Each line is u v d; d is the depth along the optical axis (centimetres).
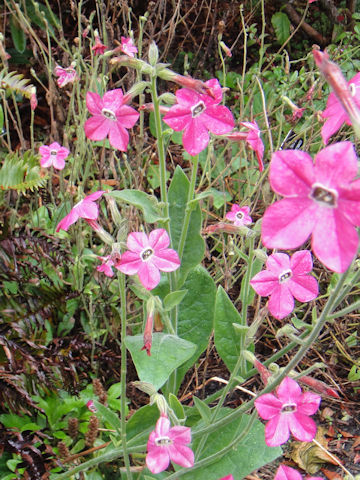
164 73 34
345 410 56
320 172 20
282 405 30
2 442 43
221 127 34
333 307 30
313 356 61
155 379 36
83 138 58
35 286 51
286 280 36
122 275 34
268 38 98
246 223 52
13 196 59
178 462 32
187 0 93
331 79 22
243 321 43
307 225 20
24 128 84
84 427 48
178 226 45
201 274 47
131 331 56
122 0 69
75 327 56
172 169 72
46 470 43
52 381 49
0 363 46
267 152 74
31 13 84
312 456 51
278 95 72
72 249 59
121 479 46
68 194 59
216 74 88
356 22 90
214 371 59
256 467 41
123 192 38
